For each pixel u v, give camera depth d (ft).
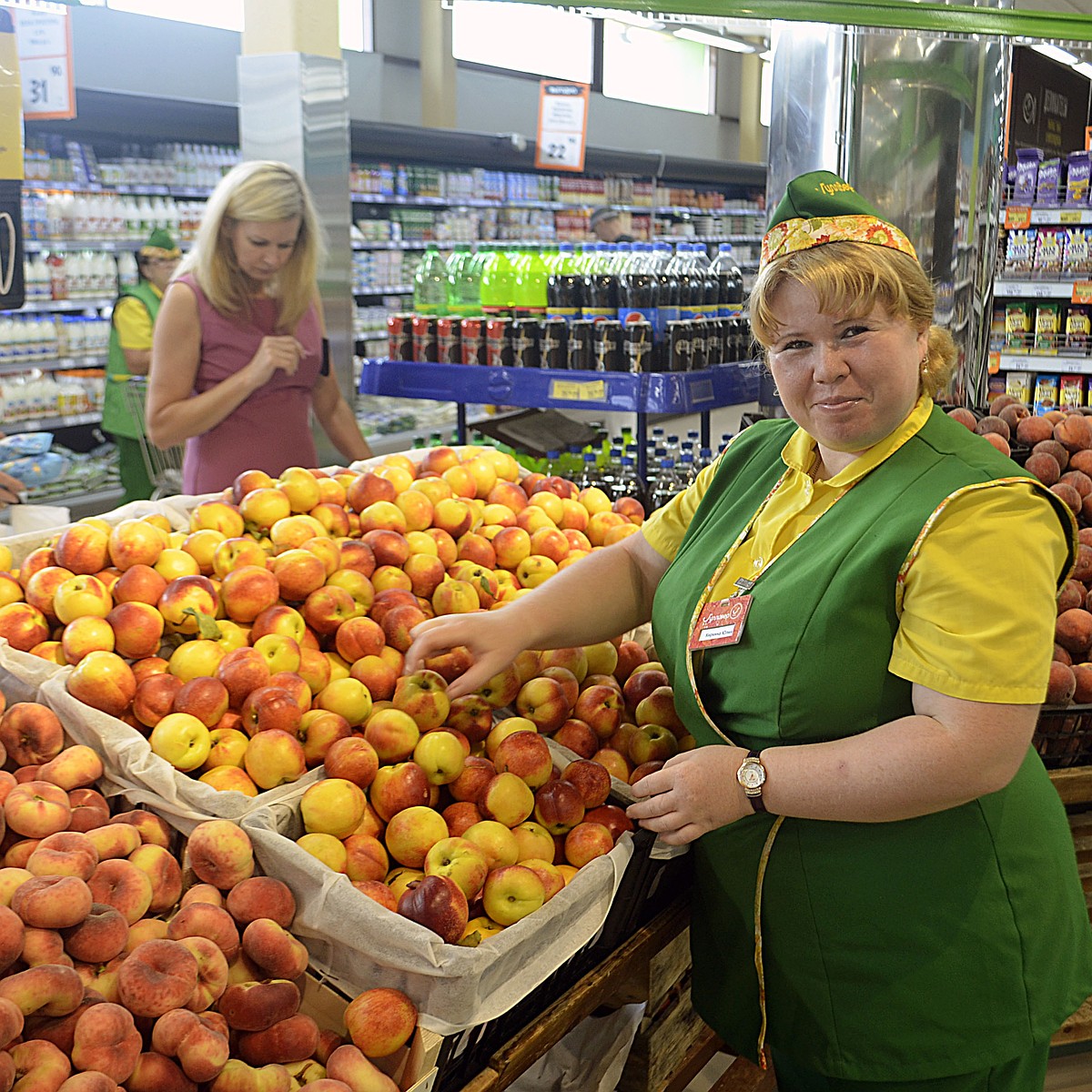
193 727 4.68
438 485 6.96
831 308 3.92
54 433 20.30
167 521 6.42
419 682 5.14
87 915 3.63
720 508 5.11
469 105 32.89
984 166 8.64
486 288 12.35
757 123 45.29
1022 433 8.56
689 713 4.80
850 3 5.30
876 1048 4.45
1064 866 4.67
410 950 3.80
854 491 4.39
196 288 10.05
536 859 4.59
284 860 4.15
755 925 4.60
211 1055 3.46
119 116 18.47
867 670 4.18
